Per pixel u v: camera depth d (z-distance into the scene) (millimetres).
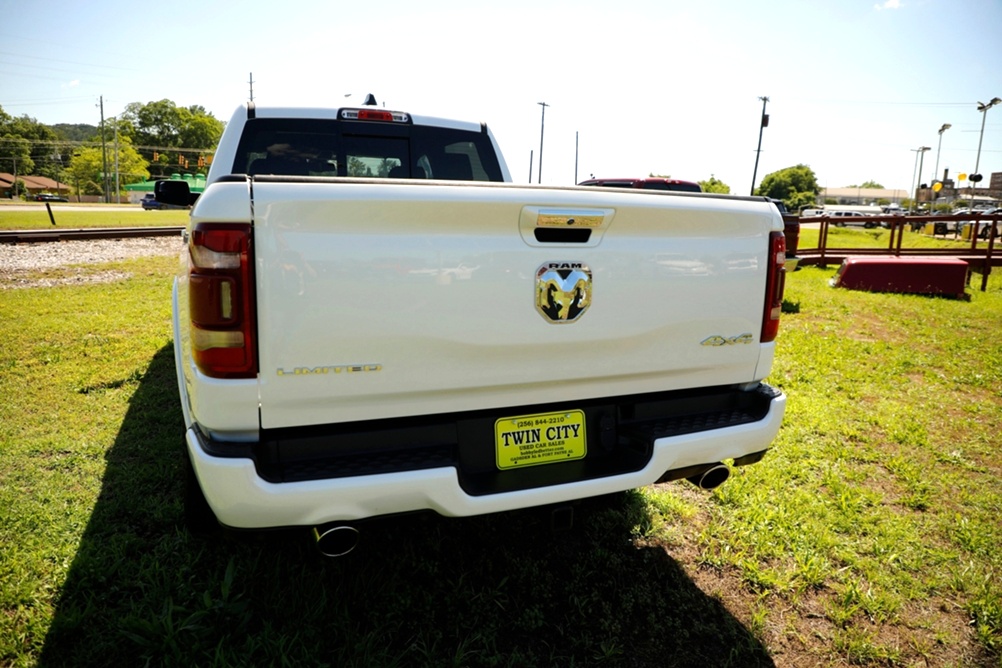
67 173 106812
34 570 2566
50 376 5082
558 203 2068
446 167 4086
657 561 2875
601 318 2238
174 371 5254
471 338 2041
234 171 3580
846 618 2539
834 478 3699
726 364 2553
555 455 2350
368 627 2344
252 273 1803
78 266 10914
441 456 2090
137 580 2525
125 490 3242
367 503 1932
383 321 1922
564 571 2779
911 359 6371
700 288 2418
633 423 2488
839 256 12961
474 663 2229
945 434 4488
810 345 6883
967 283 11891
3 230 16828
